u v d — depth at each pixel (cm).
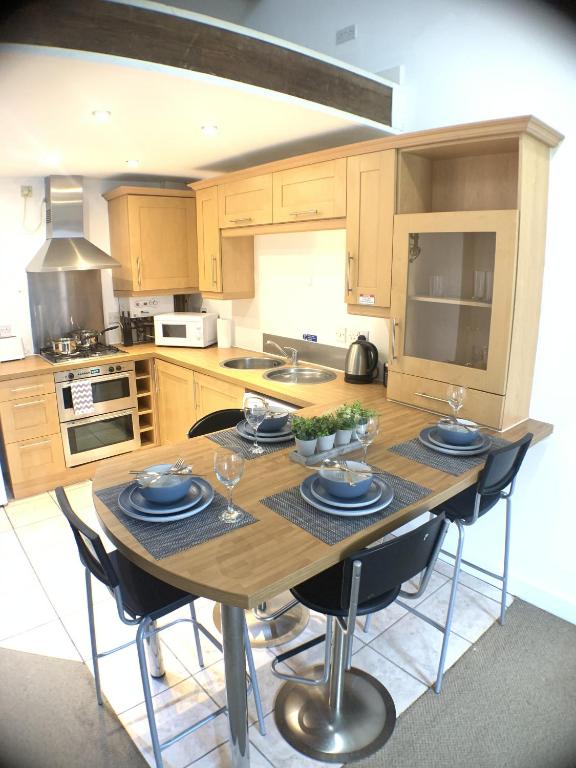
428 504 170
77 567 283
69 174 384
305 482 179
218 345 422
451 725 189
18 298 398
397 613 246
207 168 365
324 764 175
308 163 278
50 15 159
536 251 221
